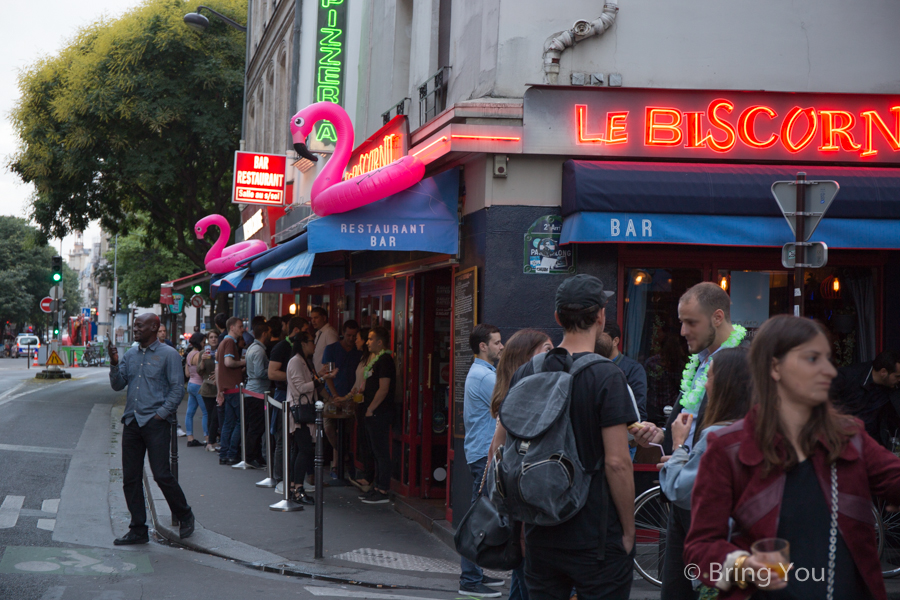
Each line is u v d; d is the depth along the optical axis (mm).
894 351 6824
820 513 2381
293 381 9031
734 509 2465
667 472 3268
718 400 3201
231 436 12047
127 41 24109
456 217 7688
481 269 7219
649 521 6184
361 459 10219
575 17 7465
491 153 7129
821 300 7762
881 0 7727
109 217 28172
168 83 24297
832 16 7691
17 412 18422
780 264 7664
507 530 3842
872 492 2459
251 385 11469
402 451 9391
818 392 2377
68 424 16547
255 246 15203
